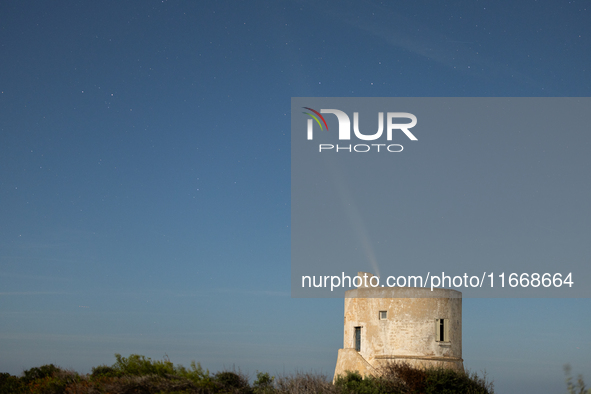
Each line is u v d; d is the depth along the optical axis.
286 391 26.28
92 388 27.92
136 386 27.05
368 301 32.16
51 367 37.50
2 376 37.41
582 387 10.40
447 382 27.33
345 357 30.86
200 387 26.86
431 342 30.62
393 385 27.31
